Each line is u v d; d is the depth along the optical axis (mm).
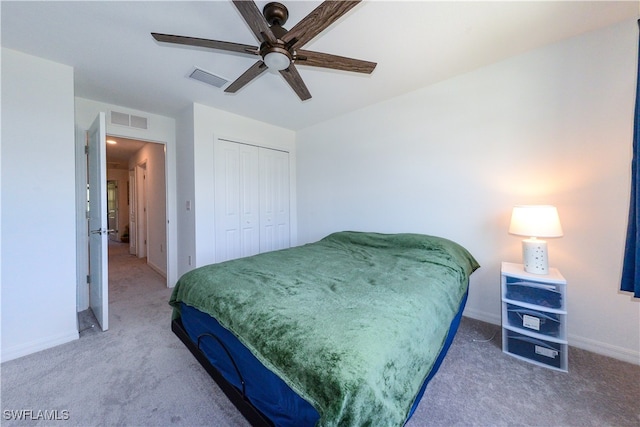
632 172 1603
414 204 2779
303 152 4027
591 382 1555
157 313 2605
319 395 827
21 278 1903
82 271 2721
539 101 2045
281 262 2074
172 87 2578
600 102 1812
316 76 2402
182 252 3344
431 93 2611
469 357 1816
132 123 3117
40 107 1991
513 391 1492
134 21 1658
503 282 1884
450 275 1808
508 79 2172
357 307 1216
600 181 1825
